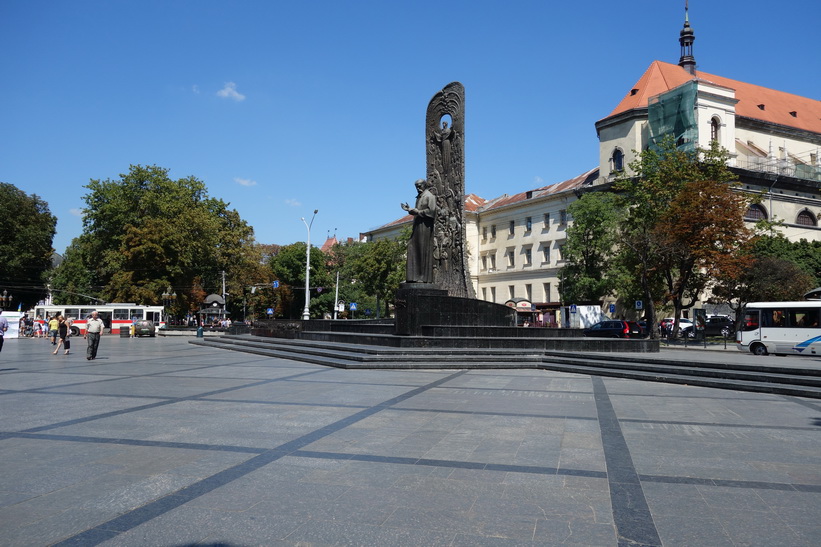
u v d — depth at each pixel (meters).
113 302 57.03
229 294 70.06
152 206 58.06
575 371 17.44
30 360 22.08
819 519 5.00
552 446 7.58
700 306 54.19
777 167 60.41
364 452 7.18
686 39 68.62
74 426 8.63
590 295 52.31
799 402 11.78
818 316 27.42
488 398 11.80
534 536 4.56
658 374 15.61
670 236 39.41
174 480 5.95
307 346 23.88
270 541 4.43
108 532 4.59
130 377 15.53
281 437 7.96
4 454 6.96
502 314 23.86
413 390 12.90
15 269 61.41
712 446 7.68
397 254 68.25
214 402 10.99
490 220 77.12
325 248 130.38
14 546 4.30
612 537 4.56
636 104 61.19
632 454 7.21
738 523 4.89
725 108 57.16
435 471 6.37
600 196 53.47
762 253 46.88
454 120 27.67
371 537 4.52
